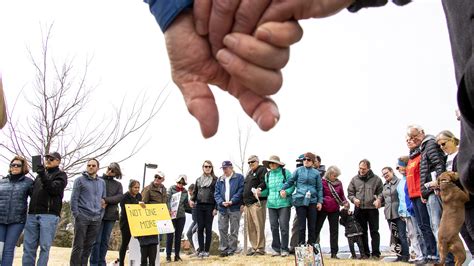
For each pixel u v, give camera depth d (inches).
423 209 257.4
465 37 30.6
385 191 346.9
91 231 277.3
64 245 642.2
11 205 239.0
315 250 206.1
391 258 342.3
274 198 349.1
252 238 370.6
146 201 323.9
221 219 377.1
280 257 339.9
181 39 32.3
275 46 27.9
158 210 312.7
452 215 167.8
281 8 27.5
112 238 621.9
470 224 136.6
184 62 32.7
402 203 312.5
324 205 349.7
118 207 308.5
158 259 304.8
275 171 352.8
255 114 31.4
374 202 354.9
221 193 374.6
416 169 262.1
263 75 28.5
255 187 367.2
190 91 32.8
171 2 31.9
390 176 343.6
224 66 29.1
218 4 29.0
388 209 341.7
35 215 239.5
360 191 360.2
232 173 376.2
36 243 241.3
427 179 231.0
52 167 247.6
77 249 268.2
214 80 33.1
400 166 311.7
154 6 33.1
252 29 28.9
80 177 274.7
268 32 27.1
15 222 239.8
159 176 330.3
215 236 604.4
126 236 325.1
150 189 327.6
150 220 303.9
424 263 260.1
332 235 360.5
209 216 376.5
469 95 29.3
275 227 352.2
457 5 31.5
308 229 329.1
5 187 241.8
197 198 378.9
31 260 237.3
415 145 265.7
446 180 169.3
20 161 246.8
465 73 29.0
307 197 322.7
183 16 32.3
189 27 32.2
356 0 38.3
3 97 65.2
